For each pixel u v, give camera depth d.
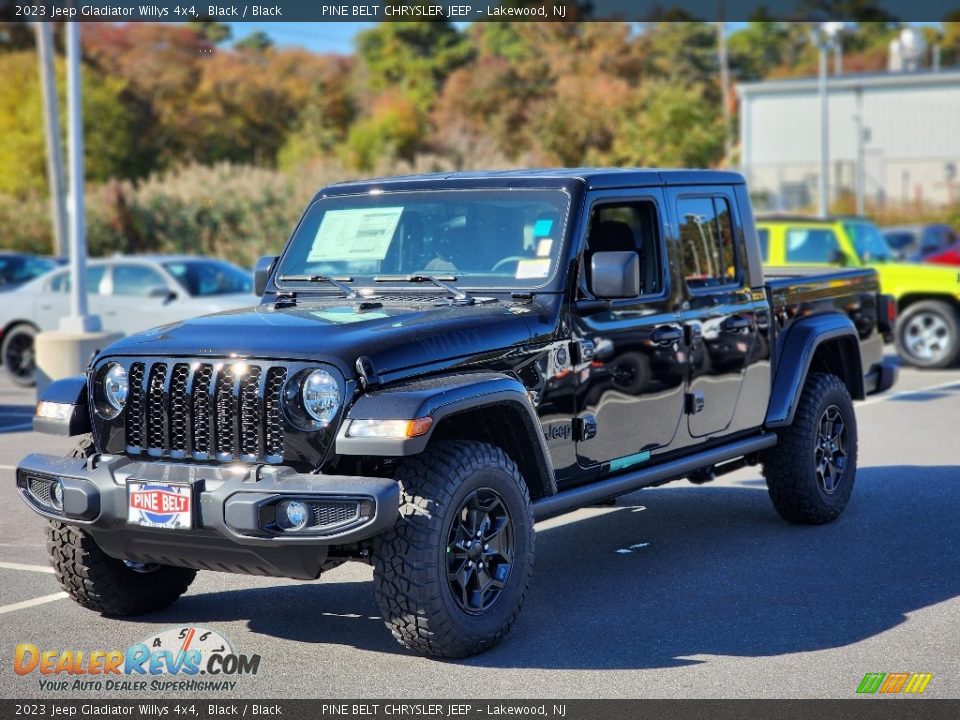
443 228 6.02
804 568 6.54
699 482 7.11
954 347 15.63
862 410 12.32
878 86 50.22
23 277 19.64
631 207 6.23
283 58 67.88
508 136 58.38
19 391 15.41
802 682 4.81
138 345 5.21
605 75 58.03
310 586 6.42
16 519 8.09
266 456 4.90
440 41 71.31
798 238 15.67
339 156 57.28
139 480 4.93
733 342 6.81
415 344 5.05
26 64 55.69
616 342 5.97
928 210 45.66
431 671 5.01
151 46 62.41
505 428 5.45
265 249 33.12
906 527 7.44
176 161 58.31
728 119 47.59
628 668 5.00
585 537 7.35
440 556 4.87
